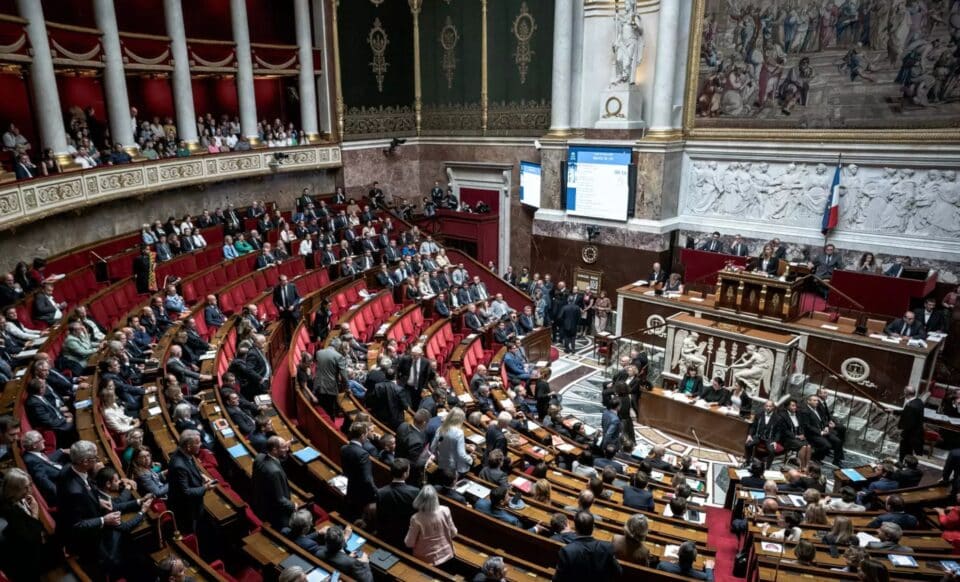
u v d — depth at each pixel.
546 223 21.94
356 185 24.39
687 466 11.18
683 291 16.83
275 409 9.49
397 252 20.50
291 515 6.34
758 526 8.13
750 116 18.06
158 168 17.06
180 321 12.22
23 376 8.52
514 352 15.05
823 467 12.65
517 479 8.79
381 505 6.38
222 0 21.38
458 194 25.55
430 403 10.06
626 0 18.83
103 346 10.27
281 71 21.62
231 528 6.42
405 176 25.97
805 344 14.36
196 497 6.13
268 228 19.30
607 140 19.92
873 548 7.42
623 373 14.30
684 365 15.20
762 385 14.11
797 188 17.62
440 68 24.77
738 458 12.77
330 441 9.22
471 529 7.36
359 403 10.56
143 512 5.83
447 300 17.97
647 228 19.44
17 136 15.02
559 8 20.25
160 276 14.87
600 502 8.34
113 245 15.88
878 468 10.69
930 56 15.10
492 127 23.78
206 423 8.70
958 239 15.48
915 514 9.40
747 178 18.44
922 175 15.72
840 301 15.37
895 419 13.46
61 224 14.69
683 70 18.97
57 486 5.27
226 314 14.44
